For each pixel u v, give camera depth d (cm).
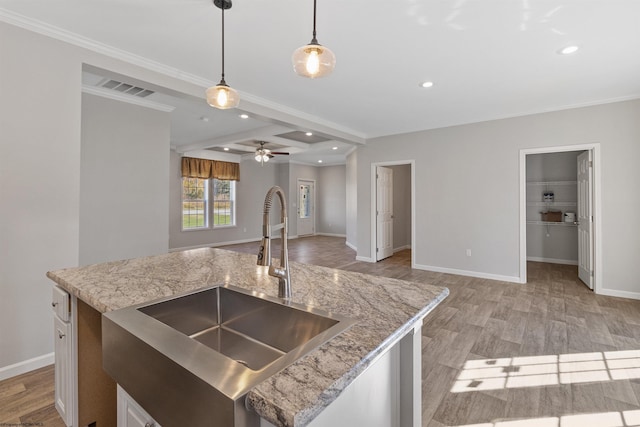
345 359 77
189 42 254
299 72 152
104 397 161
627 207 378
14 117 216
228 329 138
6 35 212
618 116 381
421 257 542
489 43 256
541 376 215
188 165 755
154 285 144
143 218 392
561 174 585
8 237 214
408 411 112
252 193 914
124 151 375
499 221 465
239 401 62
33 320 225
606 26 232
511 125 452
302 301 121
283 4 205
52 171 232
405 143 555
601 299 375
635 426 168
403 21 225
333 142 711
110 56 263
